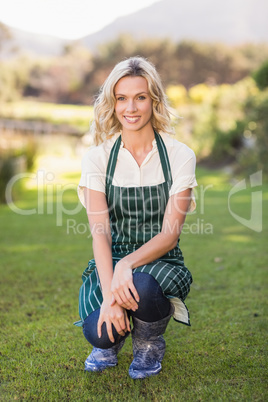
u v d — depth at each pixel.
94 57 34.84
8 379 2.02
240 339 2.38
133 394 1.86
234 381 1.96
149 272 1.85
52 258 4.15
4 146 9.36
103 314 1.81
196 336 2.43
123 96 1.93
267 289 3.23
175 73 32.84
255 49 33.19
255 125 11.21
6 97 27.98
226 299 3.02
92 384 1.95
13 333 2.50
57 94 33.31
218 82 32.53
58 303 2.98
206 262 3.97
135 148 2.00
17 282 3.44
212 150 12.54
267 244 4.63
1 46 29.69
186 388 1.90
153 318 1.86
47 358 2.21
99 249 1.91
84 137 14.07
